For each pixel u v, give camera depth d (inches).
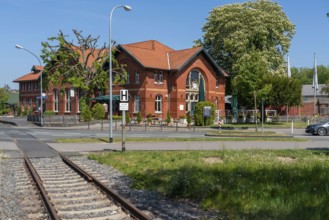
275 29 2399.1
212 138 1189.7
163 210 349.7
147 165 617.6
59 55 2065.7
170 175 508.7
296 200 348.2
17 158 743.1
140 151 834.8
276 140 1146.0
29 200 384.5
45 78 2219.5
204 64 2300.7
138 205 368.8
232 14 2404.0
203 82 2261.3
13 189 443.2
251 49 2304.4
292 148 903.7
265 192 385.1
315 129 1422.2
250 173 490.6
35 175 497.7
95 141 1076.5
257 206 339.6
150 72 2122.3
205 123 1909.4
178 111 2176.4
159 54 2301.9
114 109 2289.6
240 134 1347.2
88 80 2105.1
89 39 2103.8
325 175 458.3
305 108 3073.3
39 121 1994.3
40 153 816.9
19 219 315.0
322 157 682.8
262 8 2493.8
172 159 683.4
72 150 875.4
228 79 2588.6
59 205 357.1
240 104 2315.5
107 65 2258.9
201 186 413.7
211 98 2327.8
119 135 1338.6
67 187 449.1
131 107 2178.9
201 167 553.9
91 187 446.3
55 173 556.7
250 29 2359.7
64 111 2608.3
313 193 370.3
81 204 360.2
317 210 310.8
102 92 2299.5
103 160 687.1
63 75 2096.5
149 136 1290.6
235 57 2379.4
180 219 318.7
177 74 2175.2
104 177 527.2
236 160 621.6
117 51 2226.9
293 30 2491.4
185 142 1072.8
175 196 402.3
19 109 3095.5
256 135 1318.9
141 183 470.9
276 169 514.3
